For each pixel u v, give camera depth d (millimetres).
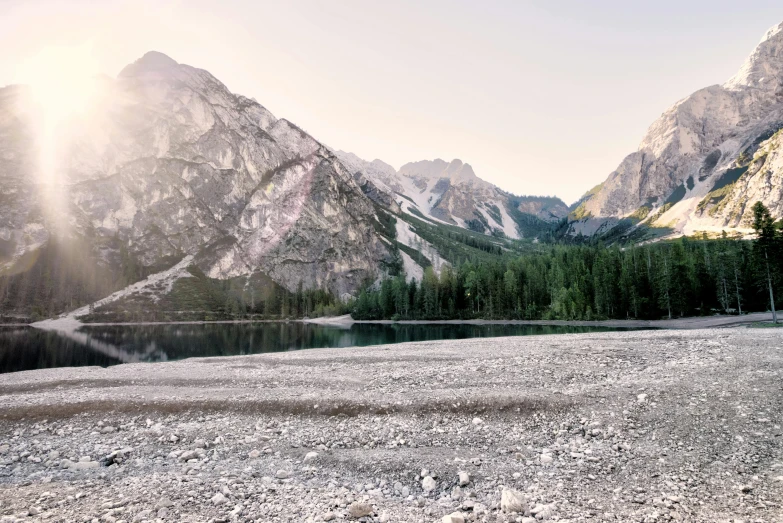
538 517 7945
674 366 19875
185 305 179625
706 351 22969
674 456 10602
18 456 13133
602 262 98625
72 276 181625
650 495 8688
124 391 20656
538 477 10062
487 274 122125
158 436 14633
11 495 9508
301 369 26438
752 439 11047
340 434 14148
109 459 12398
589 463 10703
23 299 161375
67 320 151875
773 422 11914
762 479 8945
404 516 8273
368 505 8352
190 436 14469
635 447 11430
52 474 11430
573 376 19578
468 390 17516
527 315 105312
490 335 68500
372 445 13039
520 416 14672
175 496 9273
